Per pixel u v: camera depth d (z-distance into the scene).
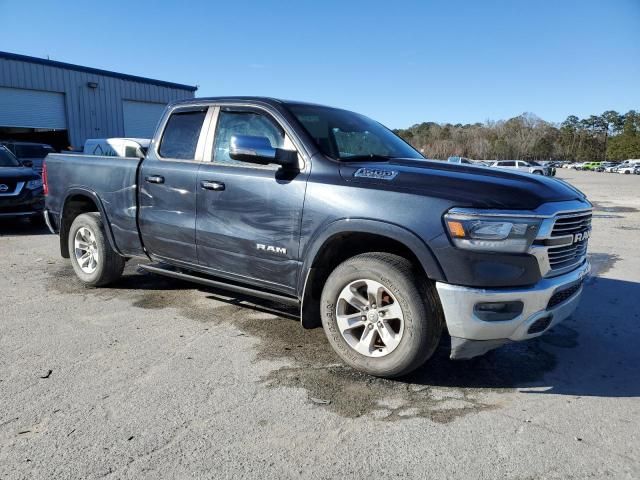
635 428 2.93
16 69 20.66
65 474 2.42
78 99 23.00
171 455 2.59
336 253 3.81
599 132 148.88
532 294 3.12
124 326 4.45
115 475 2.42
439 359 3.86
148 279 6.03
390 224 3.26
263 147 3.66
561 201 3.33
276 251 3.84
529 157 123.44
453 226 3.08
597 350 4.11
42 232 9.77
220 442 2.71
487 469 2.52
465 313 3.10
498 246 3.04
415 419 3.00
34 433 2.76
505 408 3.15
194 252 4.44
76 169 5.47
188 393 3.24
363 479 2.43
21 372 3.50
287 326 4.52
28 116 21.48
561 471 2.51
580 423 2.98
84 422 2.88
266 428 2.86
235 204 4.06
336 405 3.14
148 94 25.94
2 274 6.25
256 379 3.47
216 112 4.45
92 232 5.39
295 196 3.70
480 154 113.75
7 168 9.93
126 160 4.96
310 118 4.14
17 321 4.54
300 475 2.45
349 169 3.62
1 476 2.39
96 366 3.62
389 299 3.43
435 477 2.46
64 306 4.98
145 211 4.78
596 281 6.32
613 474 2.49
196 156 4.47
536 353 4.03
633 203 18.64
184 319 4.65
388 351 3.39
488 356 3.94
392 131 5.14
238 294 5.45
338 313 3.61
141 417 2.94
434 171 3.50
